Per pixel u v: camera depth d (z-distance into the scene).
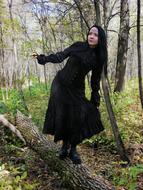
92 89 5.19
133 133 8.78
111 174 6.46
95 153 7.82
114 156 7.69
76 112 4.97
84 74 4.96
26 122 7.65
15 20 15.54
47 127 5.11
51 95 5.06
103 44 4.88
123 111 10.73
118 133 7.21
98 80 5.13
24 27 16.36
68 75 4.92
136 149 7.87
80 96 5.02
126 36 13.49
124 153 7.19
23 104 10.91
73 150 5.40
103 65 5.02
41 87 19.92
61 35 16.14
